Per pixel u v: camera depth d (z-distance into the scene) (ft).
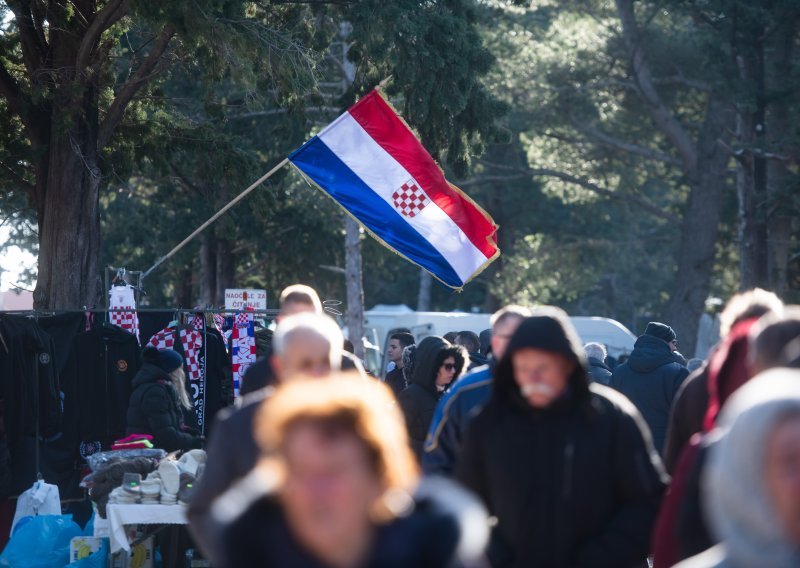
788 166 282.15
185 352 94.48
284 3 140.56
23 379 84.53
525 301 349.00
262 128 215.10
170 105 141.49
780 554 20.40
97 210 122.72
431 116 145.48
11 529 81.41
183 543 71.26
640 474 36.04
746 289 264.93
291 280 268.00
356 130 94.84
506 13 287.89
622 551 35.42
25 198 171.94
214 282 260.21
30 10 120.78
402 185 94.48
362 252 268.82
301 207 243.19
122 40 165.48
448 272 94.58
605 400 36.52
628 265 409.28
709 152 309.63
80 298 120.67
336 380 21.11
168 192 229.04
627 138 324.80
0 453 82.02
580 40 299.38
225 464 36.01
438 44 143.54
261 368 45.11
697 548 30.66
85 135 121.70
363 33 138.72
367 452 20.07
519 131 296.51
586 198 337.11
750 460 20.44
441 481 22.52
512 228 395.34
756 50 256.32
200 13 107.24
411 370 81.97
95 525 68.18
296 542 20.68
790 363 30.96
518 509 35.76
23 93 122.62
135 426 76.89
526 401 36.04
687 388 42.19
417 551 20.53
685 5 263.70
